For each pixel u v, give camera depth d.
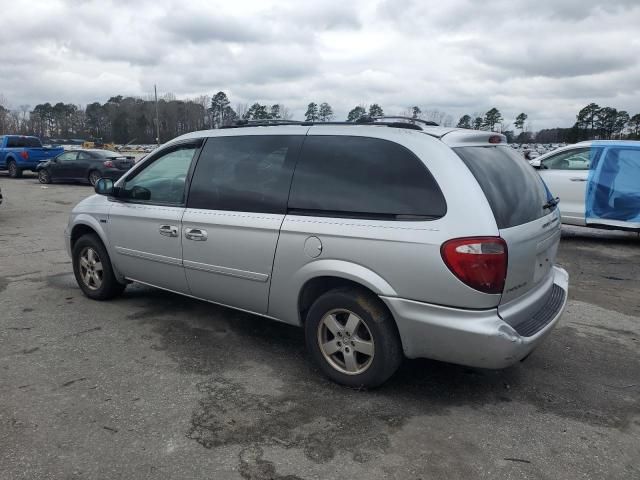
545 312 3.66
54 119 108.12
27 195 16.36
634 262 7.81
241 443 3.00
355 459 2.87
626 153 8.72
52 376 3.79
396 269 3.26
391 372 3.49
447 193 3.18
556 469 2.82
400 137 3.46
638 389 3.77
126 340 4.48
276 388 3.66
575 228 10.77
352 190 3.52
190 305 5.41
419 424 3.24
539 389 3.73
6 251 8.03
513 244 3.18
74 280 6.33
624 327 5.05
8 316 5.03
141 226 4.79
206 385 3.69
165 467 2.78
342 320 3.63
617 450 3.01
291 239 3.72
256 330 4.75
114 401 3.45
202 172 4.40
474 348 3.13
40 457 2.85
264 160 4.03
